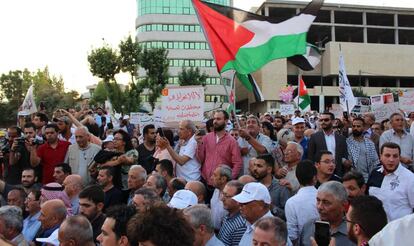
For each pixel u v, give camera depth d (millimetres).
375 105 12297
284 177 6461
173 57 73688
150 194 4664
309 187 4980
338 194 4102
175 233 2158
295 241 4840
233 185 5109
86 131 7723
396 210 5363
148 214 2215
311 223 4785
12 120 56594
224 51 8117
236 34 8156
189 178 7453
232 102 8352
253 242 3379
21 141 7891
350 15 69438
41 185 7523
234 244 4988
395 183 5418
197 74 49750
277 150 8547
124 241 3463
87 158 7680
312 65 8977
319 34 71125
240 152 7480
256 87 8445
